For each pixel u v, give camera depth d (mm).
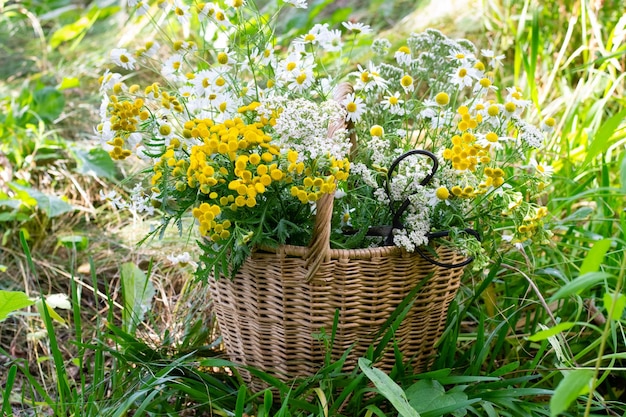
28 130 2518
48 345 1799
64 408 1402
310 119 1275
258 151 1308
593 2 2369
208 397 1408
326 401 1309
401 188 1335
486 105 1410
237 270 1361
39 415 1461
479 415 1355
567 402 936
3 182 2271
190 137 1297
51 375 1719
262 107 1311
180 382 1459
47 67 3273
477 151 1275
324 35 1426
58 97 2650
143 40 3277
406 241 1283
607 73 2398
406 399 1268
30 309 1927
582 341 1631
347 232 1395
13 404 1604
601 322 1605
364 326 1378
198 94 1396
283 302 1347
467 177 1312
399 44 2791
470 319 1751
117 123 1326
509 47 2719
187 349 1600
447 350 1494
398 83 1536
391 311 1380
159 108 1419
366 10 3375
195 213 1245
